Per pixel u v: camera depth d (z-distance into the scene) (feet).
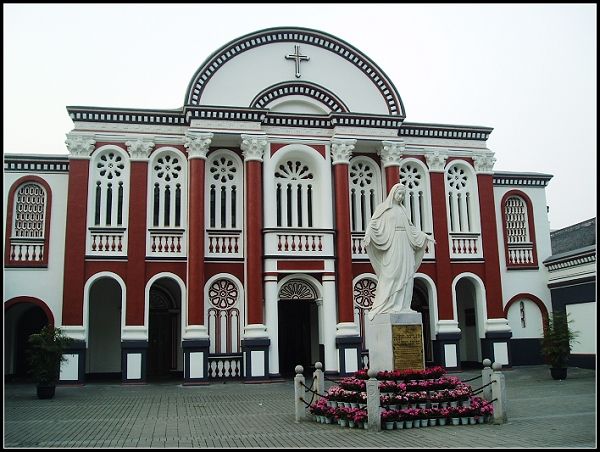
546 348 83.35
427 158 99.71
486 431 41.86
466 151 101.86
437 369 49.65
